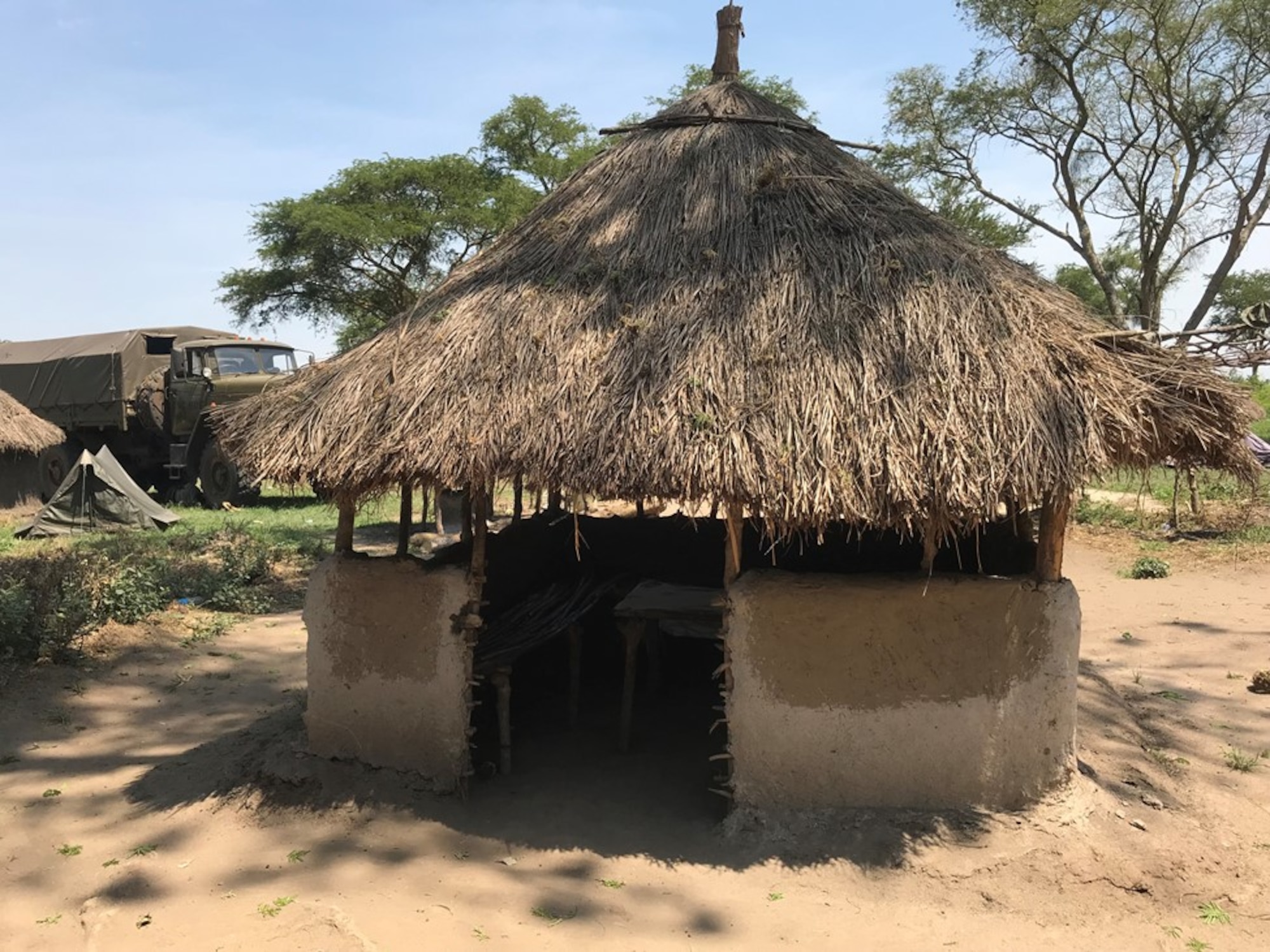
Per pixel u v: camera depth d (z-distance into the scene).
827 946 3.48
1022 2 17.92
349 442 4.28
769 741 4.22
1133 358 4.16
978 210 20.59
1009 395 3.84
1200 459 4.15
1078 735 5.45
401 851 4.14
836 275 4.44
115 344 18.70
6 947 3.50
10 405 16.95
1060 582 4.21
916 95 20.42
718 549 7.48
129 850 4.21
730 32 6.16
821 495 3.63
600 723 5.77
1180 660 7.56
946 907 3.73
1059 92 19.58
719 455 3.73
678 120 5.58
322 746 4.80
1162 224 19.84
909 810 4.19
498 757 5.20
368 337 5.07
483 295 4.81
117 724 5.99
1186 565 11.56
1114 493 16.56
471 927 3.56
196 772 5.05
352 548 4.93
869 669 4.17
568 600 6.06
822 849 4.02
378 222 23.14
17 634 6.86
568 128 26.72
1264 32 17.08
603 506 11.58
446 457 4.07
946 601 4.15
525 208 24.31
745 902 3.75
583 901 3.74
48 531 13.80
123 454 19.61
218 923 3.59
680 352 4.16
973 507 3.63
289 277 24.78
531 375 4.27
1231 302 26.20
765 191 4.97
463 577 4.58
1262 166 17.59
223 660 7.48
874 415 3.83
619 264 4.75
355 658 4.73
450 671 4.60
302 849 4.16
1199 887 3.90
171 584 9.35
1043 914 3.70
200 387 17.45
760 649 4.20
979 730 4.18
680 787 4.80
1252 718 6.14
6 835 4.39
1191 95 18.41
